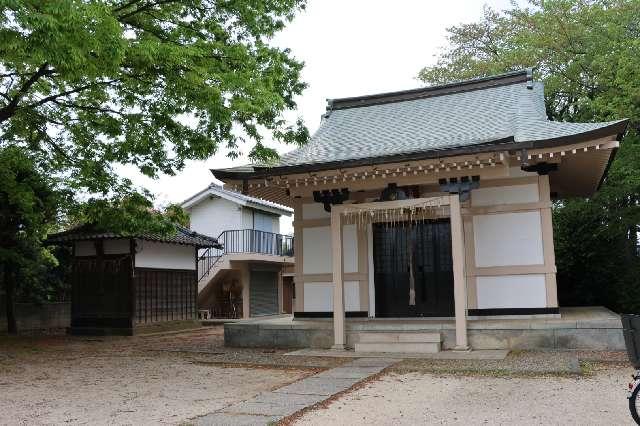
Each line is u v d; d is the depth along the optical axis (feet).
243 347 43.52
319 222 46.34
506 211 40.78
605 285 63.72
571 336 35.81
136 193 50.72
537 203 40.09
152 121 45.11
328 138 50.75
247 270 88.74
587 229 63.67
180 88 37.19
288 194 47.19
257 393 25.64
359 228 45.24
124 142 47.34
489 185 41.45
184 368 34.22
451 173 37.76
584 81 66.33
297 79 44.78
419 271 43.70
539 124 41.01
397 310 44.09
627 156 54.54
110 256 62.64
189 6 42.93
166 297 67.00
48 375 32.37
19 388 28.19
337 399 23.95
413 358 34.91
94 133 48.67
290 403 22.98
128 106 45.96
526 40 69.41
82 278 63.82
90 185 48.75
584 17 64.90
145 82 41.06
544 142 35.68
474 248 41.42
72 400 24.86
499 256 40.73
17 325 66.85
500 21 87.86
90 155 49.67
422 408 22.02
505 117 45.27
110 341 54.19
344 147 46.29
